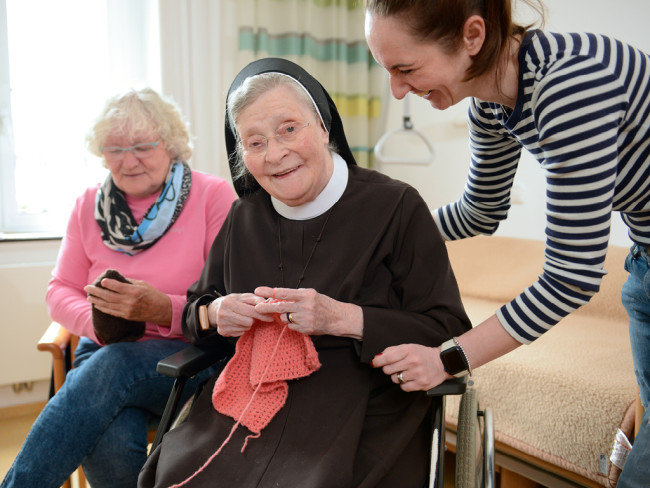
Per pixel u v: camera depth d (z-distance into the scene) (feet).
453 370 3.15
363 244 3.67
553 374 4.91
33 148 7.69
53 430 4.00
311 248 3.76
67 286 5.24
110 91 7.89
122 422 4.22
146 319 4.46
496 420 5.21
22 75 7.49
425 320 3.51
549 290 2.91
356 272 3.57
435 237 3.69
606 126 2.62
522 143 3.15
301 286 3.68
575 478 4.68
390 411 3.43
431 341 3.45
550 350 5.57
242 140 3.58
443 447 3.09
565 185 2.72
